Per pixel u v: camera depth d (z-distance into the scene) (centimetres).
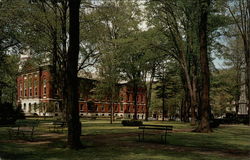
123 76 4447
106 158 917
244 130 2595
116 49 3023
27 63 3241
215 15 2819
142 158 921
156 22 2891
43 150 1098
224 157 978
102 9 2558
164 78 5019
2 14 2267
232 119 4316
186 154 1033
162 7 2686
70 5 1218
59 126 2503
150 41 2881
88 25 2712
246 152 1116
